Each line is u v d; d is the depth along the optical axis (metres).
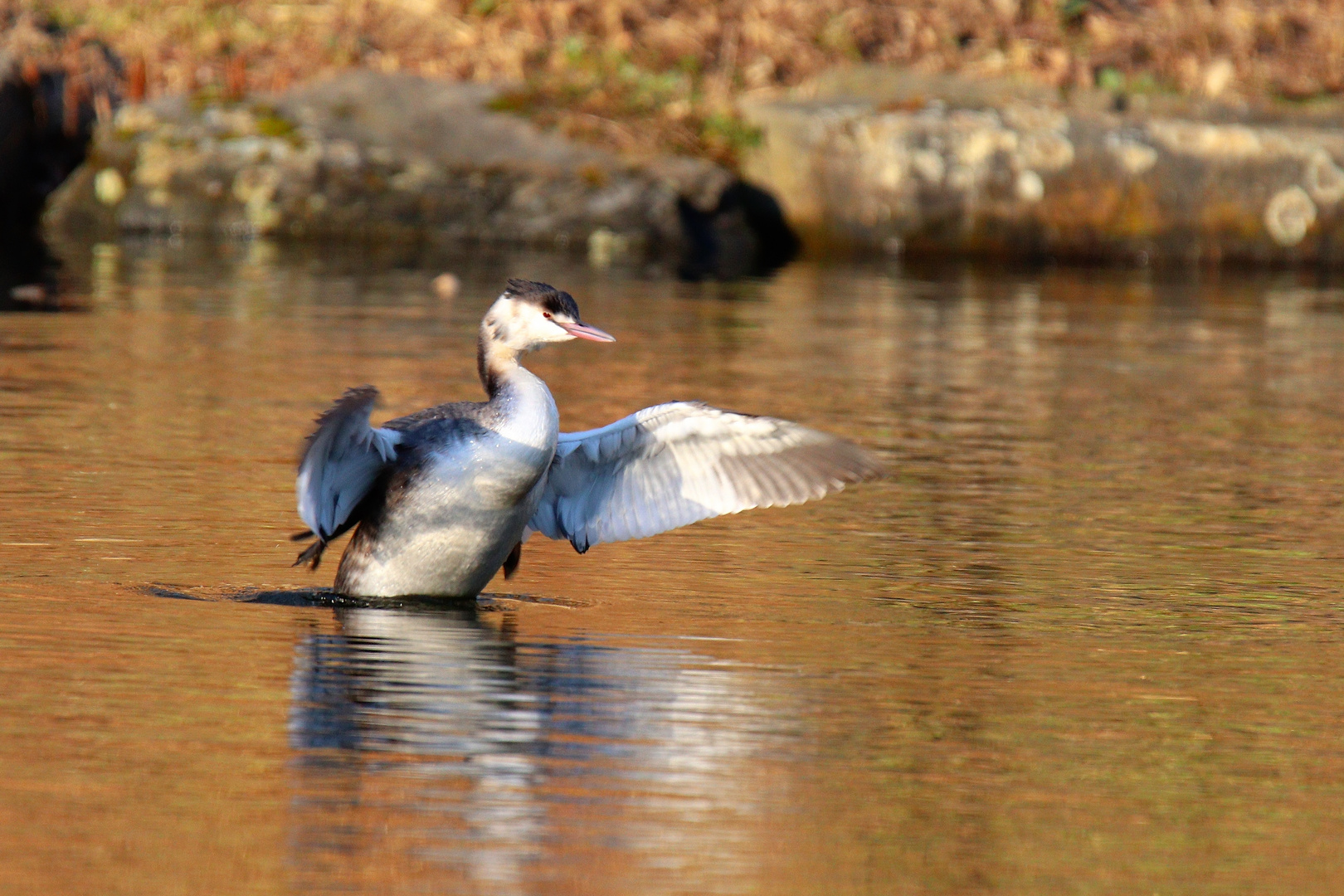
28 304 20.44
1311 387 18.00
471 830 6.21
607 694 7.84
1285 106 31.30
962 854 6.17
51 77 30.11
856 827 6.38
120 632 8.53
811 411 15.70
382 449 9.20
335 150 28.72
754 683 8.07
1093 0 33.72
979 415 15.88
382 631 8.78
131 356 17.14
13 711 7.26
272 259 25.67
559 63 31.17
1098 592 10.02
